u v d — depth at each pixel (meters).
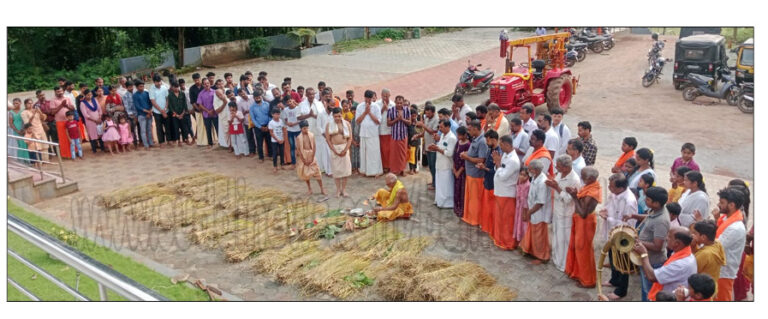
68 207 8.94
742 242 5.46
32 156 10.81
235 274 6.73
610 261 6.41
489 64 23.02
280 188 9.84
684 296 4.72
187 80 21.25
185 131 12.39
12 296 5.41
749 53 15.77
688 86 16.72
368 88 19.16
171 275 6.52
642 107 16.06
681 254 5.16
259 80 11.67
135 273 6.50
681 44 17.17
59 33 22.08
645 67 21.53
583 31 24.83
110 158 11.59
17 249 6.58
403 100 9.97
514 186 7.16
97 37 22.88
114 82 12.46
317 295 6.21
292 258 6.85
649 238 5.71
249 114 11.32
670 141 12.81
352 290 6.20
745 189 6.16
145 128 12.12
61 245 3.24
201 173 9.98
